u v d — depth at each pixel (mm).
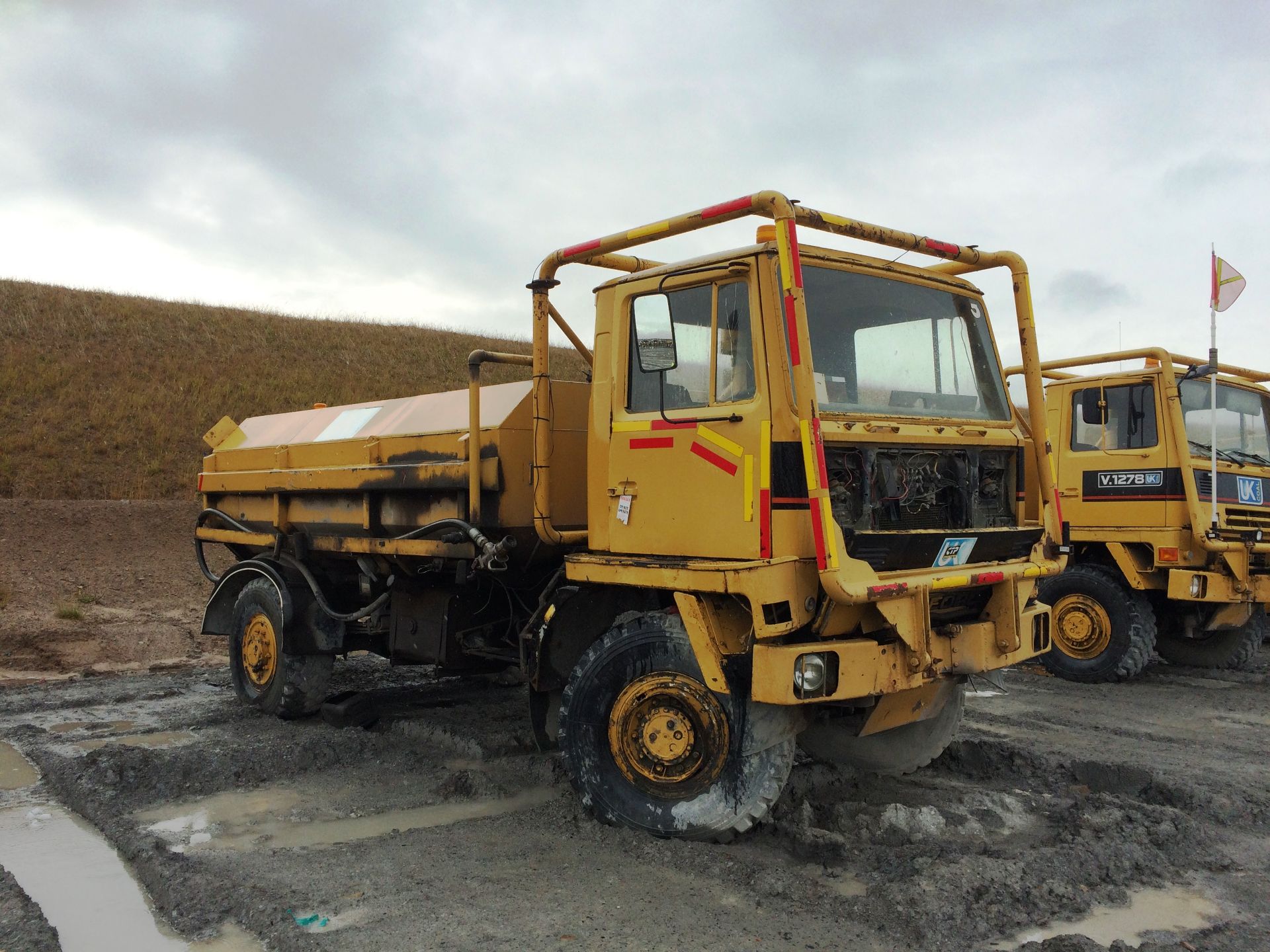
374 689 8102
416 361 38656
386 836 4633
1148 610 8617
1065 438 9211
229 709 7379
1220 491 8609
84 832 4812
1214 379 8031
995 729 6828
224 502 8359
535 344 5168
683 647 4418
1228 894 3965
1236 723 7145
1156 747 6352
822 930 3545
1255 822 4887
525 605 6156
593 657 4723
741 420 4184
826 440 4066
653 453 4562
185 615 11898
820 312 4355
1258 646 9398
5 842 4668
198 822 4930
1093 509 8914
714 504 4281
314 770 5895
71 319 33688
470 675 8547
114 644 10180
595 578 4641
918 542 4289
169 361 31562
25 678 8781
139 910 3865
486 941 3441
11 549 13789
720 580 4078
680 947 3406
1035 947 3350
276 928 3561
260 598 7262
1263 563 8688
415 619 6480
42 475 21016
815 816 4773
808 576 4039
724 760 4270
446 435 5789
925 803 5027
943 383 4953
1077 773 5625
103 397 26875
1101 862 4129
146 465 22719
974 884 3783
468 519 5539
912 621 4156
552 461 5410
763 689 3941
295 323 41562
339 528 6816
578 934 3500
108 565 13828
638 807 4516
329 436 7090
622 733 4586
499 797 5297
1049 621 5027
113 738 6535
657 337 4637
